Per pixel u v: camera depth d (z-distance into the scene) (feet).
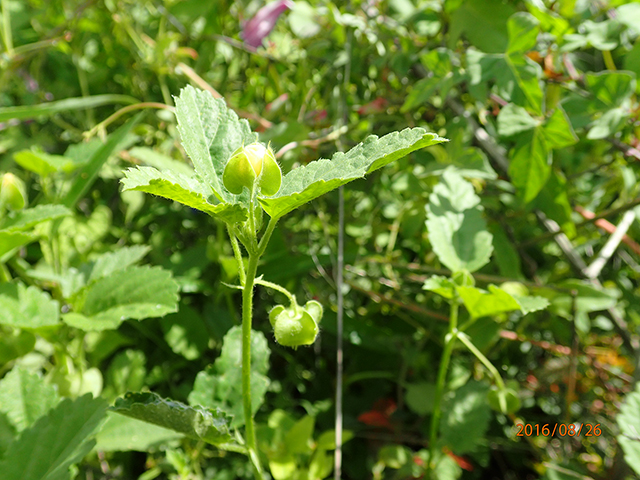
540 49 0.72
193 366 0.76
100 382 0.61
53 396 0.49
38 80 1.02
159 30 1.02
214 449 0.68
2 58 0.93
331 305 0.81
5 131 0.98
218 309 0.78
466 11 0.73
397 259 0.85
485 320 0.72
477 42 0.72
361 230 0.87
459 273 0.57
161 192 0.29
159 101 1.01
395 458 0.65
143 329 0.76
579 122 0.67
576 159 0.85
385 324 0.83
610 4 0.71
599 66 0.84
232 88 1.04
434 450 0.63
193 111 0.38
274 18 0.94
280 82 0.98
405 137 0.29
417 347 0.79
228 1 1.02
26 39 1.06
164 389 0.75
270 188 0.32
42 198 0.83
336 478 0.54
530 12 0.70
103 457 0.65
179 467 0.58
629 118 0.67
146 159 0.72
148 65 0.94
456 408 0.64
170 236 0.89
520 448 0.75
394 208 0.89
